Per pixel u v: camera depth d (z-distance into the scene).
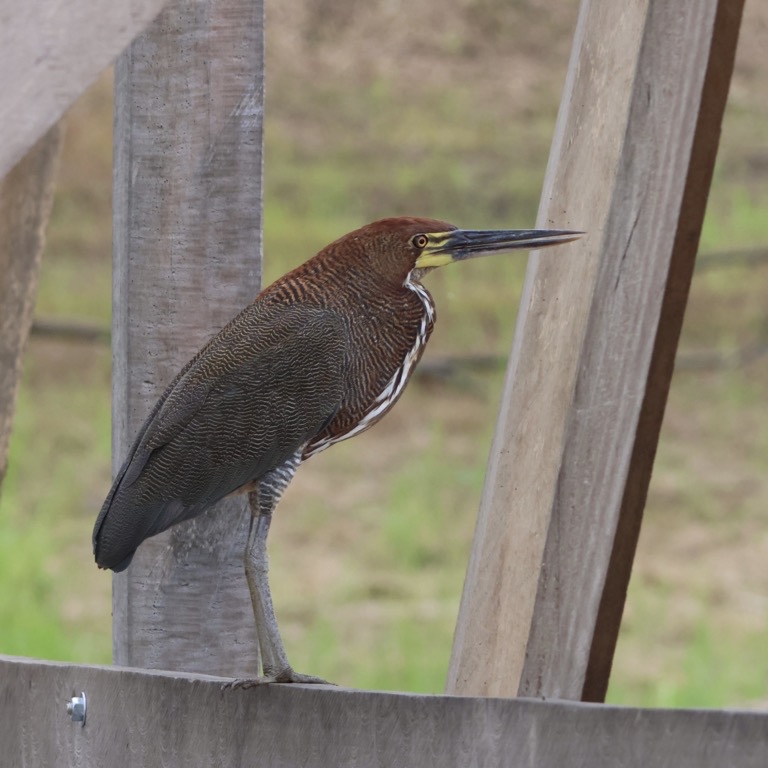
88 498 22.22
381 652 17.06
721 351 28.19
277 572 20.08
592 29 6.27
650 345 6.12
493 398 26.75
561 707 4.66
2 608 17.81
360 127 36.03
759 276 30.50
